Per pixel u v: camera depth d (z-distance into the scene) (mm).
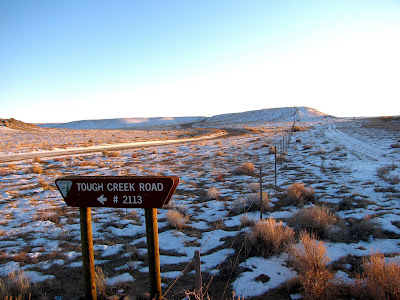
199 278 3803
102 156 28312
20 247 7598
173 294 5035
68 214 10625
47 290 5242
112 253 7164
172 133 81625
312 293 4484
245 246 6457
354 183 13344
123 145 43031
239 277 5539
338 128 57906
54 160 25031
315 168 18516
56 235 8547
